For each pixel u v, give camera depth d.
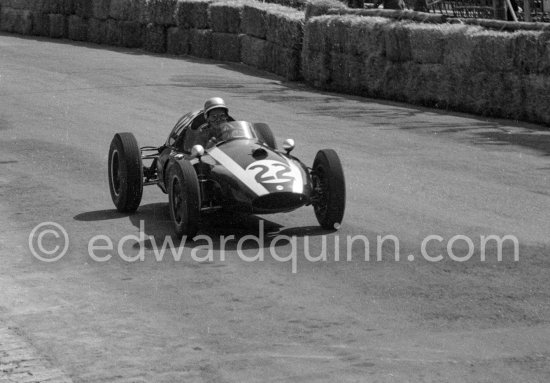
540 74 25.97
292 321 10.74
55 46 52.91
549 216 15.80
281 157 15.22
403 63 31.45
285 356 9.66
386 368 9.29
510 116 27.42
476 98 28.31
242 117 27.89
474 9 38.12
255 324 10.67
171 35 49.03
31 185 19.19
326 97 33.22
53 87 35.44
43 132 26.09
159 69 41.53
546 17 37.66
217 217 15.98
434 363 9.39
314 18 35.59
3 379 9.20
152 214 16.59
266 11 40.81
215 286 12.18
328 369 9.30
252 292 11.88
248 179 14.26
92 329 10.64
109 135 25.50
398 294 11.65
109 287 12.29
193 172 14.28
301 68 37.94
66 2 57.41
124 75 39.06
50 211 16.91
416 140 23.92
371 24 32.56
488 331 10.27
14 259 13.81
